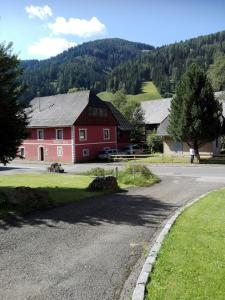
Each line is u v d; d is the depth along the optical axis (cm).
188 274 796
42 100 6406
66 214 1466
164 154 5241
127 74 16688
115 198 1894
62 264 905
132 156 5422
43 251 1005
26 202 1511
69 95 6116
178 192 2142
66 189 2166
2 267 885
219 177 2955
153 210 1580
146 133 7306
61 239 1119
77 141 5556
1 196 1509
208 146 4891
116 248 1032
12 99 1694
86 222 1340
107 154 5578
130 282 796
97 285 782
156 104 7844
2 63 1677
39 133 5919
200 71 4125
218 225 1247
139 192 2138
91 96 5872
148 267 852
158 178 2798
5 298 723
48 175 3108
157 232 1209
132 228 1261
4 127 1697
